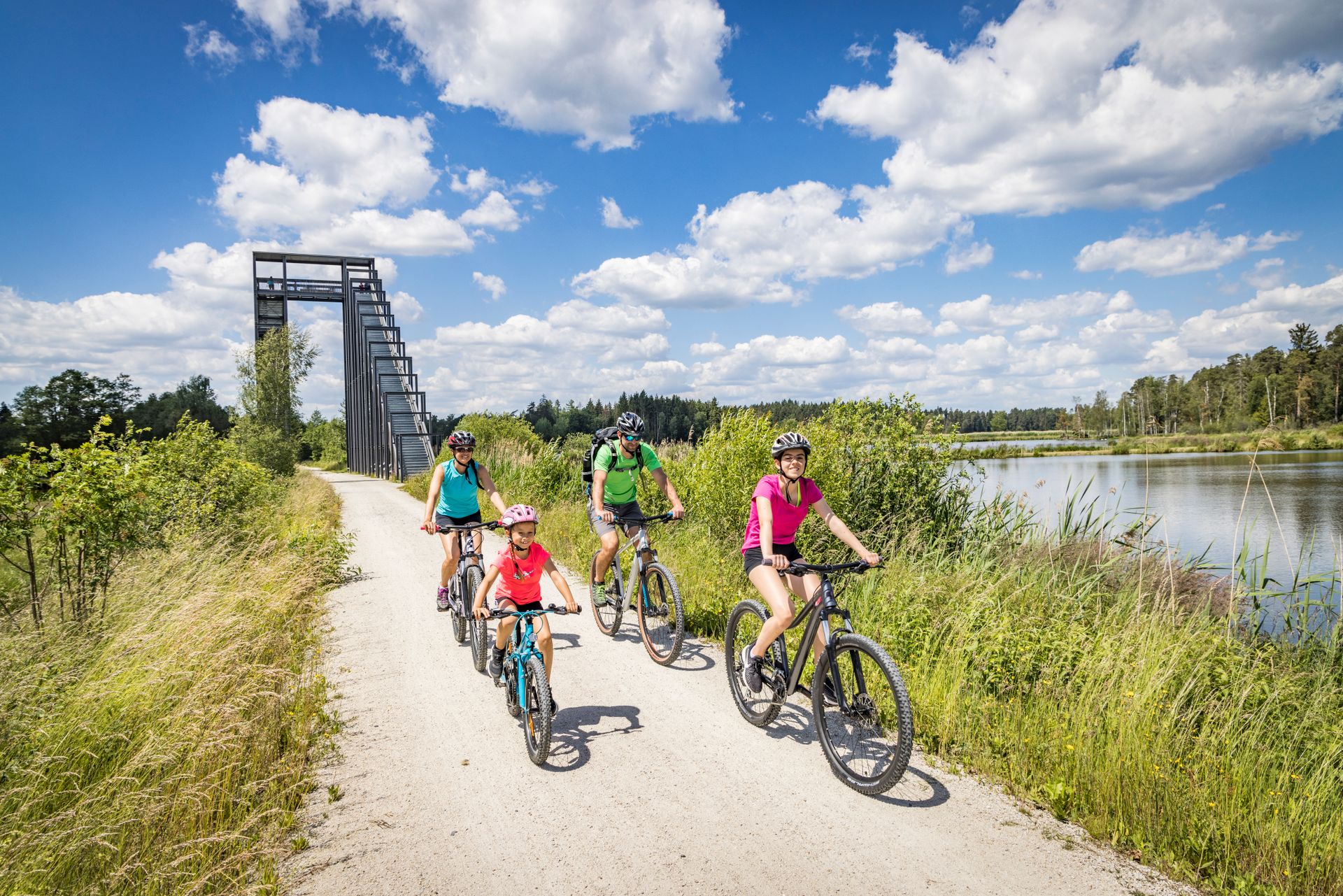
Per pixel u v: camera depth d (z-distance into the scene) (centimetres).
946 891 290
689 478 1150
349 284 6494
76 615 625
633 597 655
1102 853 318
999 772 391
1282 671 520
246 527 1171
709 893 293
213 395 9375
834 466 949
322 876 312
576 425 10406
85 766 397
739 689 494
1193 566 792
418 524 1756
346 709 513
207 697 454
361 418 6088
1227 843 314
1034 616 593
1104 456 4356
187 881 302
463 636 676
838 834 335
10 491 598
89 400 6681
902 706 351
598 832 342
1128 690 437
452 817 360
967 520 979
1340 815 337
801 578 447
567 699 521
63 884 311
